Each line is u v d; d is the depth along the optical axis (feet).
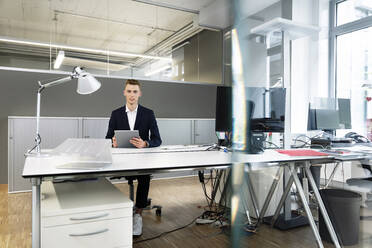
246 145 6.26
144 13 16.63
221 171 8.59
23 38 14.16
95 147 4.69
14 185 11.46
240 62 5.87
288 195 7.39
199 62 17.88
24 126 11.76
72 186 5.19
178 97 17.19
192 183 13.20
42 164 4.55
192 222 7.84
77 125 12.74
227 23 17.02
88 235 3.98
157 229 7.34
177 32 17.42
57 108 13.97
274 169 8.05
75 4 14.96
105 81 15.20
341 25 13.97
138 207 7.19
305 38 13.79
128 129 8.01
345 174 9.06
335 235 5.72
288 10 13.62
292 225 7.28
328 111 8.84
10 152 11.48
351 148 7.43
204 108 17.99
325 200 6.47
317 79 14.14
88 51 15.40
